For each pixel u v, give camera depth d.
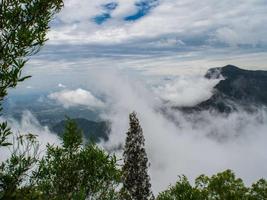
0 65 5.77
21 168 5.79
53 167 8.72
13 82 5.70
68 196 8.00
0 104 5.66
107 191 9.65
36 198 5.95
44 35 6.22
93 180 9.51
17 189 5.79
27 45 6.02
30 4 6.32
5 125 5.64
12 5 6.18
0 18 6.09
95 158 9.45
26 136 5.89
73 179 9.05
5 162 5.72
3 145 5.61
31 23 6.33
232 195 26.03
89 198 9.42
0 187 5.69
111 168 9.70
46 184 8.01
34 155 5.92
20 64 5.75
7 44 5.92
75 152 9.71
